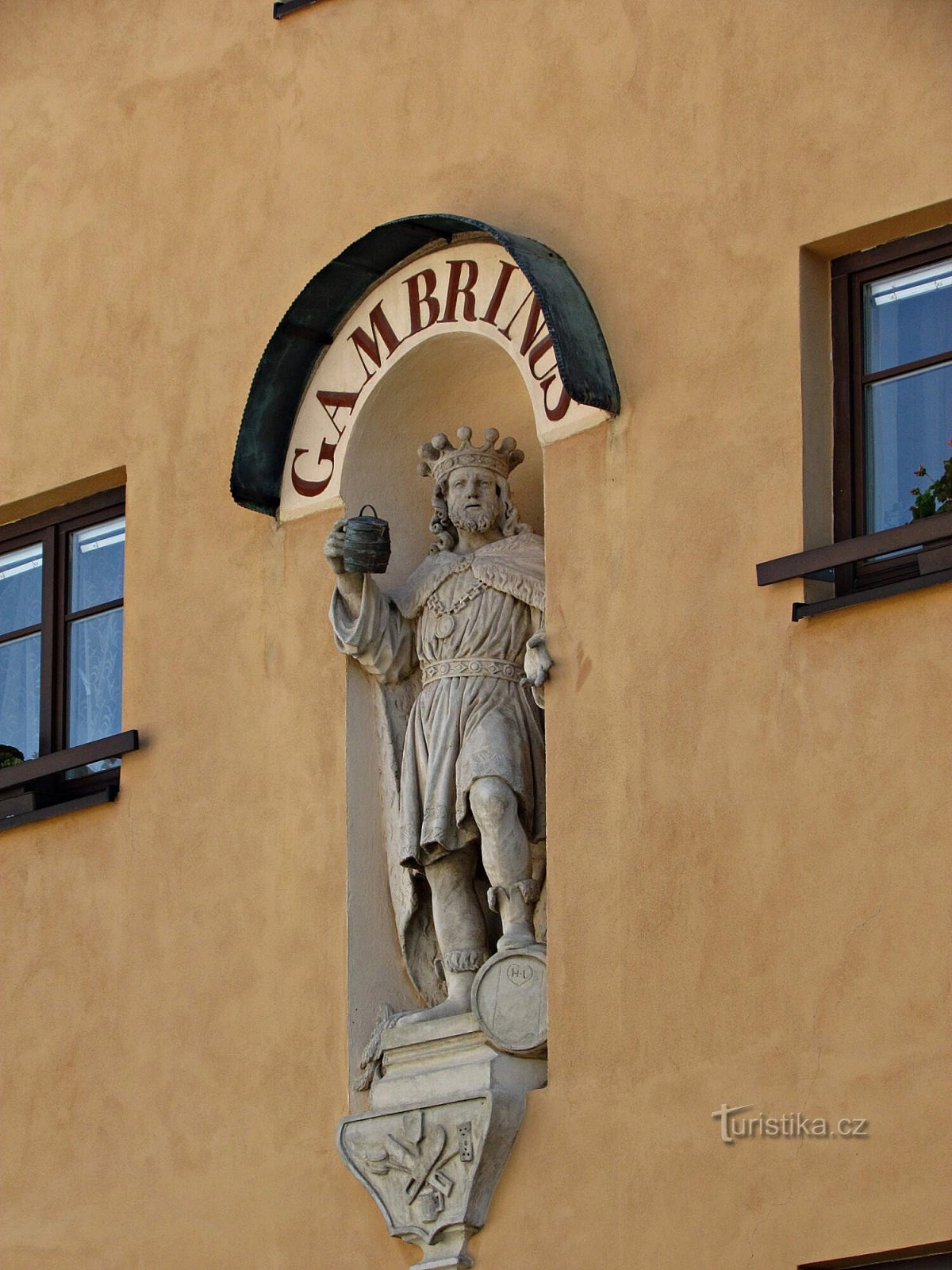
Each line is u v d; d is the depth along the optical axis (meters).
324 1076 18.52
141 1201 19.12
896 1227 16.14
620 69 18.58
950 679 16.58
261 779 19.27
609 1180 17.11
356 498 19.23
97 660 20.62
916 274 17.53
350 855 18.77
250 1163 18.70
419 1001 18.73
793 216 17.67
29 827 20.27
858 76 17.64
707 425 17.70
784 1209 16.48
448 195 19.19
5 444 21.05
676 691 17.47
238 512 19.78
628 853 17.45
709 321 17.86
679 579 17.61
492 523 18.89
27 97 21.52
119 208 20.89
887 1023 16.39
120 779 19.92
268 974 18.95
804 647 17.06
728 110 18.08
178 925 19.44
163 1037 19.33
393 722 18.97
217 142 20.50
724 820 17.14
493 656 18.56
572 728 17.81
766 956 16.84
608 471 18.02
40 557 21.03
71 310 20.95
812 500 17.36
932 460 17.33
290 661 19.30
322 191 19.89
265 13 20.44
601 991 17.36
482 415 19.42
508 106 19.05
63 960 19.89
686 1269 16.73
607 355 18.14
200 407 20.19
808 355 17.55
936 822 16.47
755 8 18.08
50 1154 19.61
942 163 17.27
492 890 18.14
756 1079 16.73
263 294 20.06
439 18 19.52
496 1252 17.42
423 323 18.95
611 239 18.38
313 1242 18.30
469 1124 17.55
